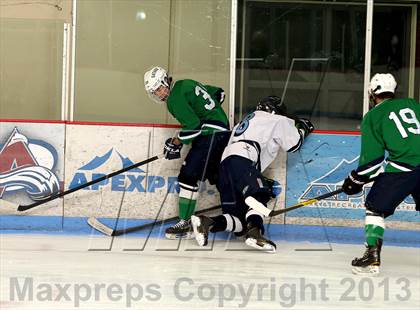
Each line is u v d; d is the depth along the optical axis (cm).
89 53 2189
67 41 2122
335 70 2195
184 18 2194
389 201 1511
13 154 1944
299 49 2202
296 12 2205
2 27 2148
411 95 2211
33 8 2152
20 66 2155
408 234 1919
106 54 2191
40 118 2161
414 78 2209
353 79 2195
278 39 2194
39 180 1945
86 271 1488
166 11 2202
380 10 2216
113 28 2189
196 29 2191
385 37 2212
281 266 1589
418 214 1914
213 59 2191
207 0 2183
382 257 1738
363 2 2183
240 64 2195
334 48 2195
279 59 2194
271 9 2198
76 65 2188
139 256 1662
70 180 1952
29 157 1945
